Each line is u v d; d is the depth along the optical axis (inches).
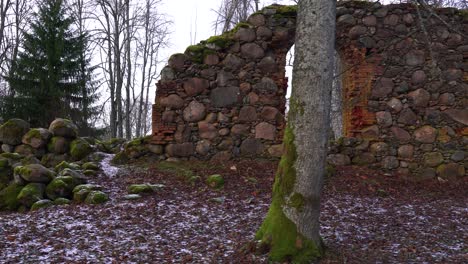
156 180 331.0
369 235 228.2
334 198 306.8
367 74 376.2
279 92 376.2
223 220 249.4
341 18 380.2
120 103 828.0
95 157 377.1
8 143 373.7
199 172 345.7
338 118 730.2
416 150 372.8
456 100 377.7
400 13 381.4
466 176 369.1
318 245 187.0
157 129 371.2
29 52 744.3
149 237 218.2
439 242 219.1
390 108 375.6
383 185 343.0
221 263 182.4
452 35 380.8
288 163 185.3
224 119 371.6
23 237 213.8
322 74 182.4
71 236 217.2
